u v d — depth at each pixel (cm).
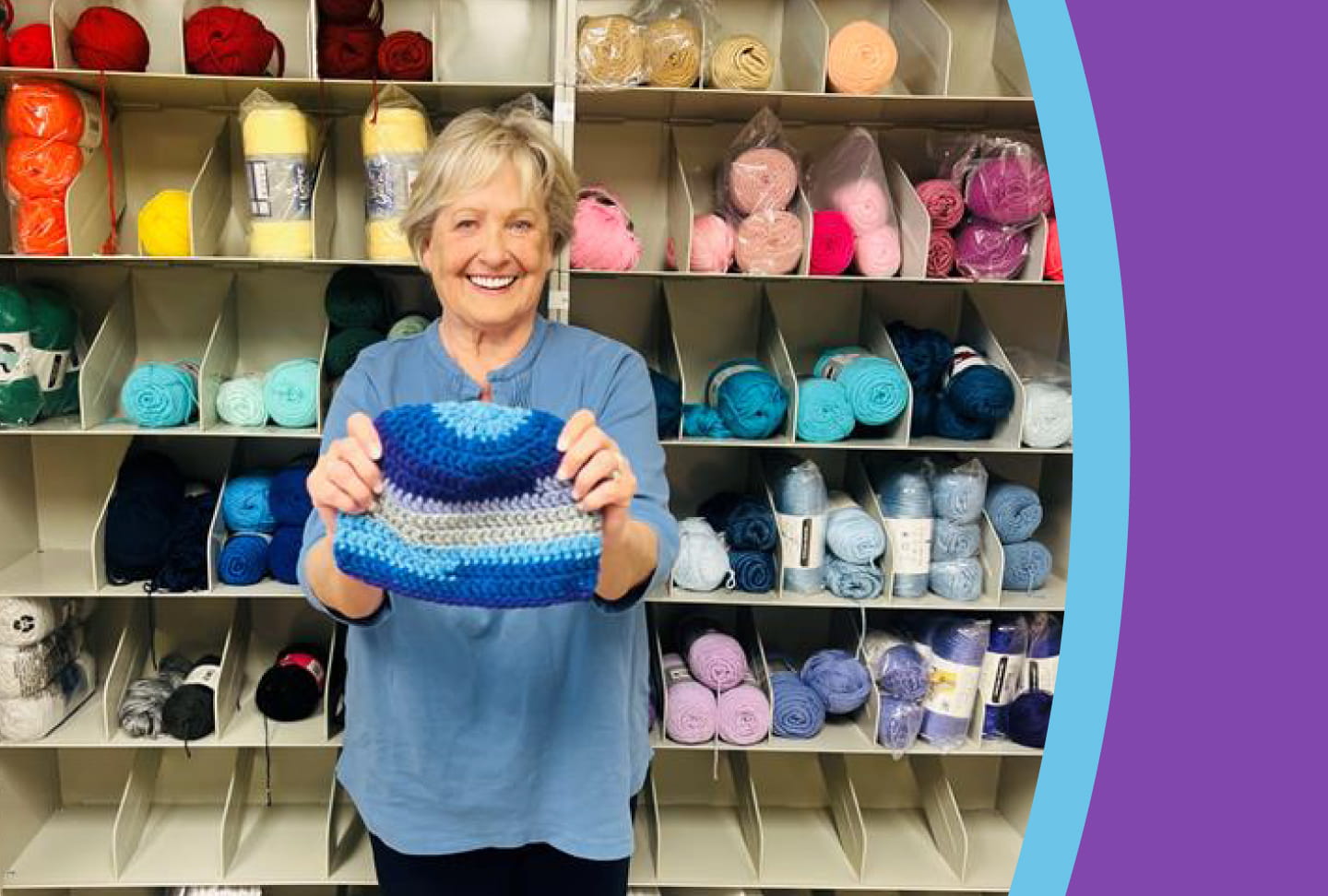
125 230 170
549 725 111
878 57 152
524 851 118
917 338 170
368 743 112
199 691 161
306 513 157
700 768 198
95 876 167
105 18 145
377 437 80
